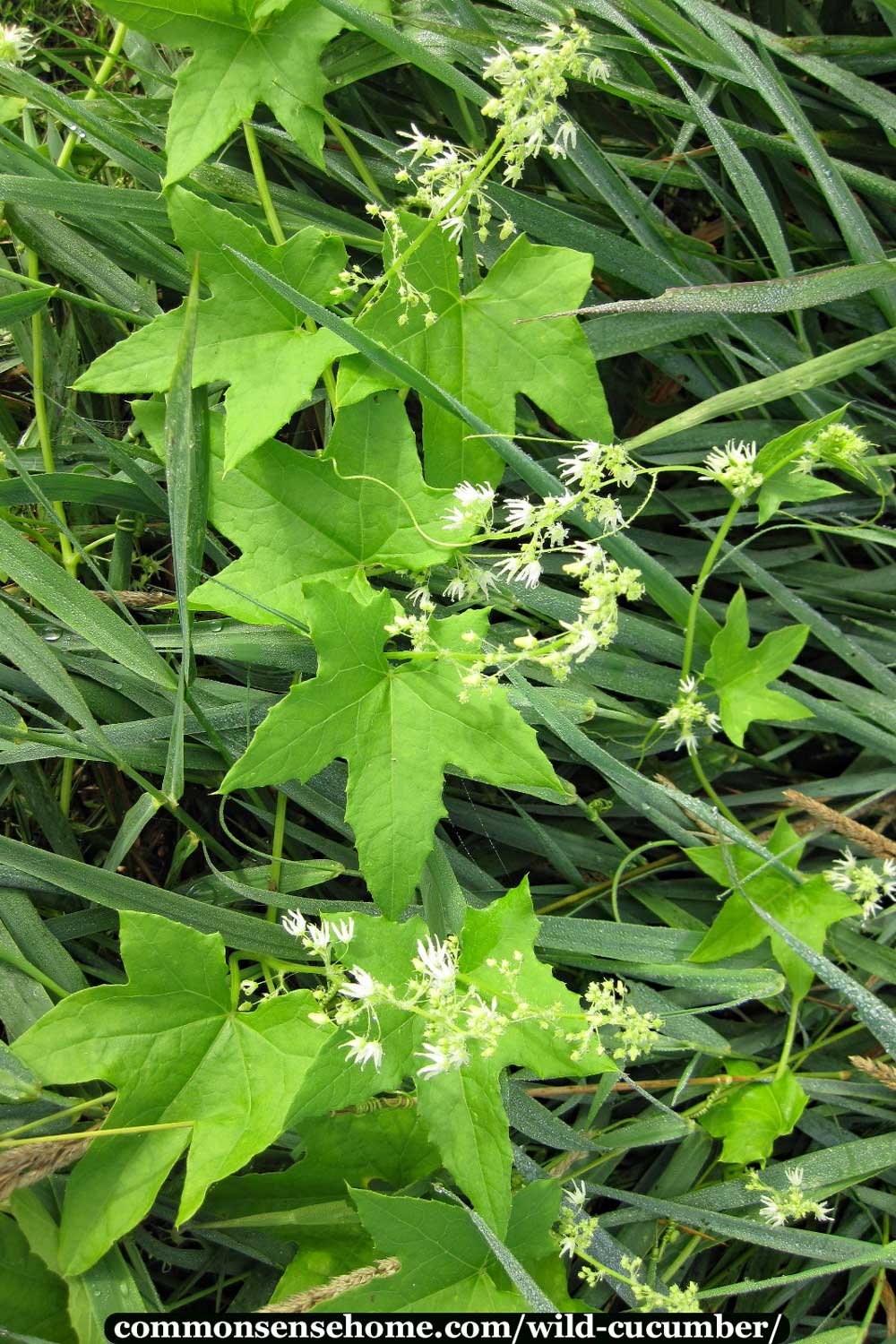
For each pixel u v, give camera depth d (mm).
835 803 920
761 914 790
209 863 836
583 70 865
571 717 856
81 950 839
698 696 852
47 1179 784
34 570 794
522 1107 836
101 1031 768
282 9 792
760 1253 878
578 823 903
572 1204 826
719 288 793
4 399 910
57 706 845
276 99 803
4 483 810
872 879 837
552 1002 777
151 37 792
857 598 918
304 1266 802
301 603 795
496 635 879
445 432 803
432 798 777
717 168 905
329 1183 804
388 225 808
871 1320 873
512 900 784
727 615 849
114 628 800
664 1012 844
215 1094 775
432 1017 746
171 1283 854
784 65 888
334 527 801
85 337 889
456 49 854
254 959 833
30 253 851
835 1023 882
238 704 841
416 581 822
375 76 893
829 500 914
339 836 882
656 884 901
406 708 781
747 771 931
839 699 901
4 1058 766
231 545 874
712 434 907
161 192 809
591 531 825
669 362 906
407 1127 806
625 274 871
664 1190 865
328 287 794
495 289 804
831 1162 850
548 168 899
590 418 808
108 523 884
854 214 854
